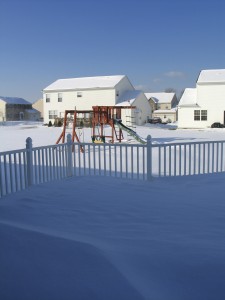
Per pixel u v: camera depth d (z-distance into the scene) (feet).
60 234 13.69
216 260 10.94
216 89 121.80
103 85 152.46
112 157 44.50
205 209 17.75
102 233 14.02
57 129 128.88
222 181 25.02
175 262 10.86
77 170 33.45
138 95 155.74
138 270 10.39
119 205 18.88
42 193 21.94
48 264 11.03
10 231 13.88
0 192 21.21
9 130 124.47
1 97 237.45
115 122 73.56
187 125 125.59
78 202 19.63
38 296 9.25
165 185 24.08
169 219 16.07
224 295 8.95
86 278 10.03
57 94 160.04
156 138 80.02
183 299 8.80
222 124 120.06
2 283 9.99
